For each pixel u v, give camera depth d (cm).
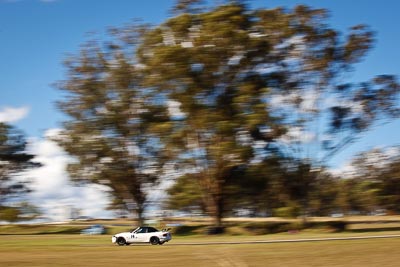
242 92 5706
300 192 6253
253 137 5853
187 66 5631
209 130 5694
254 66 5975
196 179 6275
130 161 6744
